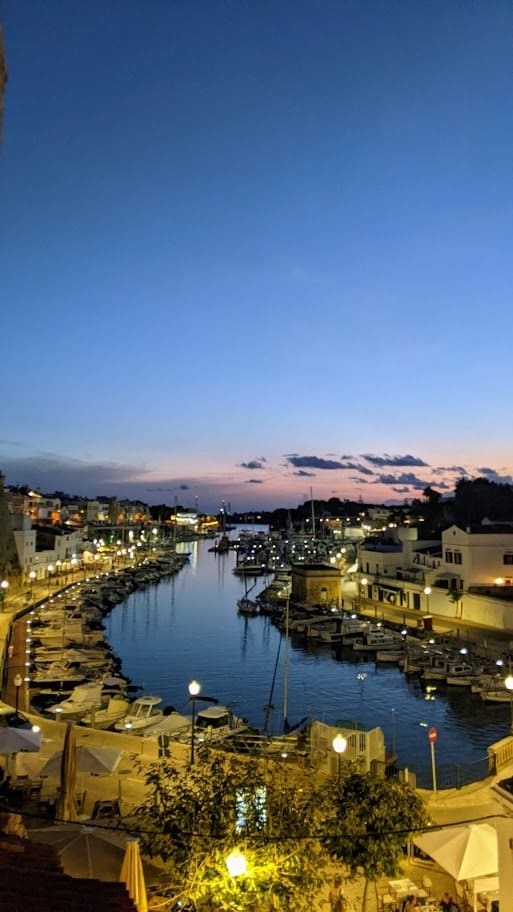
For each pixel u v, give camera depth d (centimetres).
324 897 1970
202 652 7744
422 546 10512
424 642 7100
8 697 4934
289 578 12444
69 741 2259
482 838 1883
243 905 1426
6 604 9075
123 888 1336
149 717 4569
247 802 1622
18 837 1552
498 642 6794
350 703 5566
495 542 8538
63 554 14300
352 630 7950
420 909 1872
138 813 1819
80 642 7250
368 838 1662
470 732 4784
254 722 5072
